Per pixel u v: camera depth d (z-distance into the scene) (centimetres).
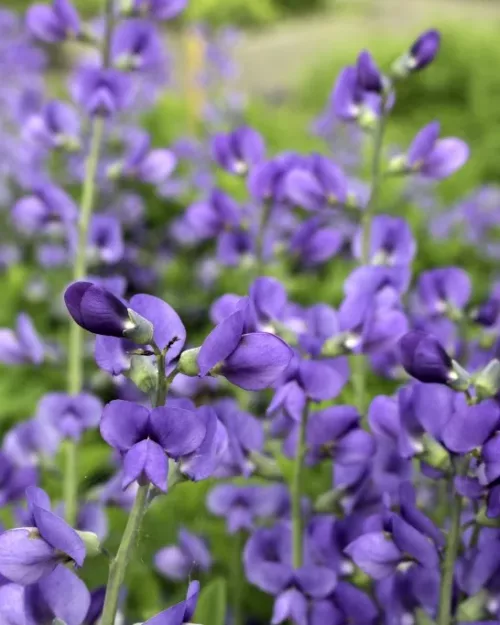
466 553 55
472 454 51
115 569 49
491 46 323
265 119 249
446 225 164
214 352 48
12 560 49
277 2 529
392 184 177
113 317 48
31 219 81
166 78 188
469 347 69
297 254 73
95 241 82
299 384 57
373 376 104
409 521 54
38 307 142
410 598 55
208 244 164
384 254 69
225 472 60
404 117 320
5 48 190
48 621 49
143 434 48
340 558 60
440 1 535
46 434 75
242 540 69
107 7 82
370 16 505
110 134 145
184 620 49
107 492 72
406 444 53
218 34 237
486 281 151
